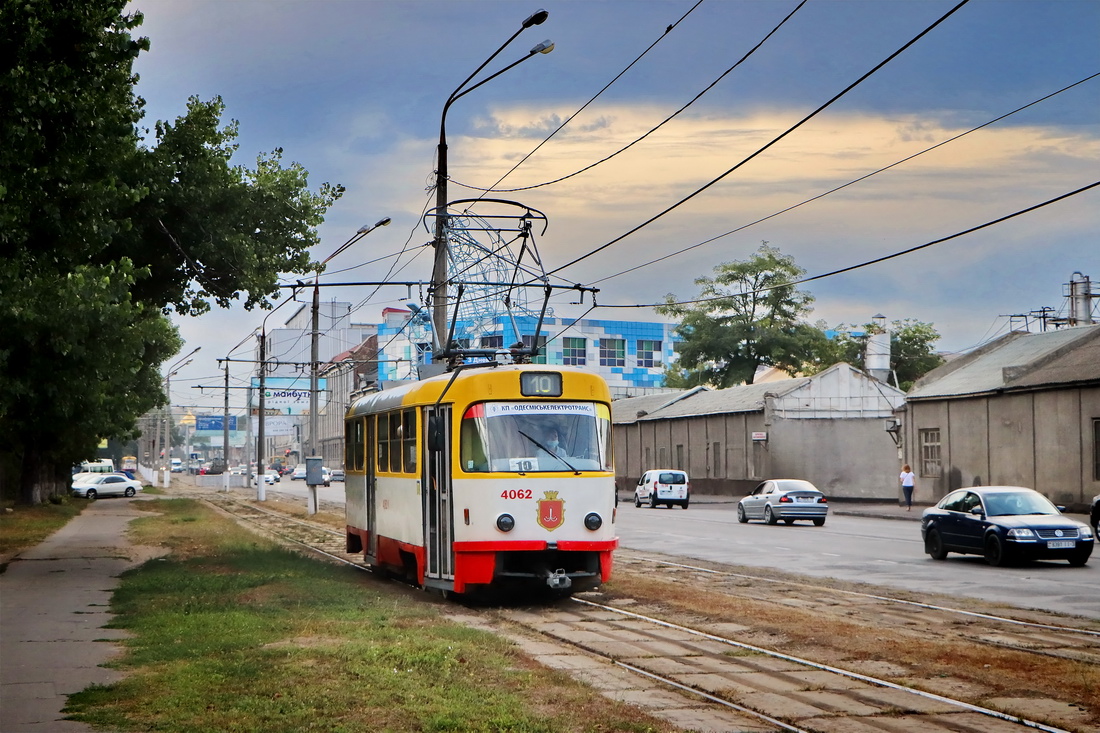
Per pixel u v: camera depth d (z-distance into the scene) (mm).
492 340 22234
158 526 34844
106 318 18906
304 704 8125
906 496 45344
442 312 22594
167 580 17188
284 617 12922
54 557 23594
